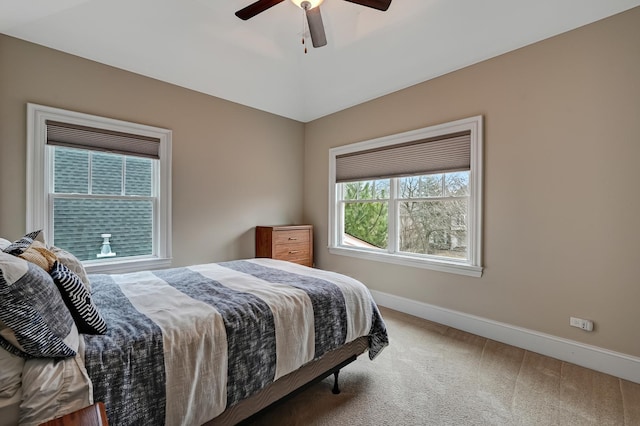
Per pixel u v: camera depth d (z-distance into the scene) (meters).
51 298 1.01
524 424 1.59
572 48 2.23
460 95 2.85
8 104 2.36
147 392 1.05
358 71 3.33
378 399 1.79
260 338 1.38
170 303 1.49
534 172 2.42
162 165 3.14
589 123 2.17
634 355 2.00
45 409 0.87
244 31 2.90
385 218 3.63
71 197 2.70
